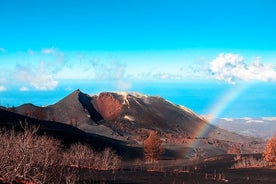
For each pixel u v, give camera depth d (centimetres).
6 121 9238
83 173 3562
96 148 9156
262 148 17188
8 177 2005
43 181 2136
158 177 3812
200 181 3653
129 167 5841
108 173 3872
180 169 5653
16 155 2120
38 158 2367
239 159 6838
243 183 3672
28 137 2262
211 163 6869
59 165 3216
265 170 5384
